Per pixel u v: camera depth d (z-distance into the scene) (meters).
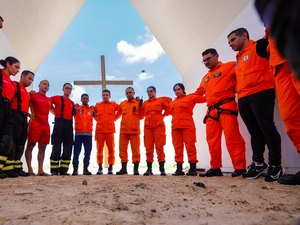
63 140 4.61
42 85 4.45
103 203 1.32
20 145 3.76
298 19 0.24
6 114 3.06
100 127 4.93
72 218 1.02
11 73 3.43
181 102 3.93
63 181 2.59
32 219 1.02
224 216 1.06
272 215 1.05
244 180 2.46
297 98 1.85
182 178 2.90
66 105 4.66
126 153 4.60
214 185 2.03
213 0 4.32
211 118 3.31
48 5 5.53
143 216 1.06
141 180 2.62
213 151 3.30
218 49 4.40
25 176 3.65
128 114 4.62
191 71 5.80
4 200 1.43
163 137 4.30
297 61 0.26
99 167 4.86
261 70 2.57
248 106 2.74
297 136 1.91
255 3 0.31
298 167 2.58
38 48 6.02
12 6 4.45
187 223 0.96
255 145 2.73
